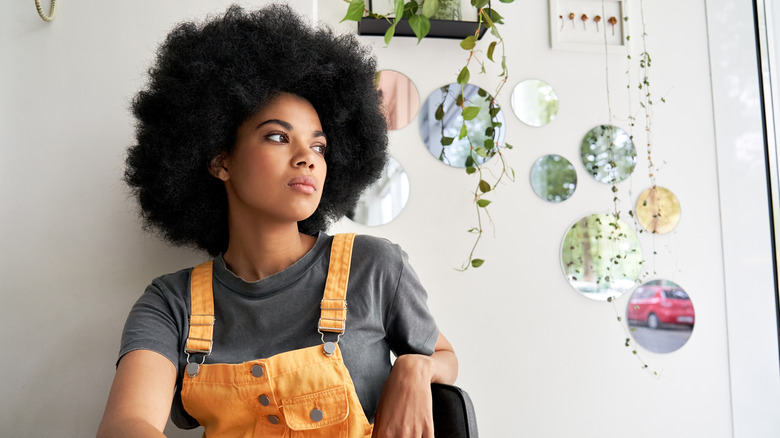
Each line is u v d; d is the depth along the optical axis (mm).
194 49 1151
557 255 1712
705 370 1765
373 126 1301
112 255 1403
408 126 1655
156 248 1417
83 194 1401
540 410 1662
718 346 1775
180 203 1237
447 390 1020
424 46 1685
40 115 1400
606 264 1736
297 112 1108
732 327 1781
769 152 1832
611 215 1753
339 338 1067
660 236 1785
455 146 1668
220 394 1023
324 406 1012
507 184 1694
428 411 970
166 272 1417
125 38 1430
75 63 1414
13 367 1360
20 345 1365
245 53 1119
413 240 1634
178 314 1100
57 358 1371
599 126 1767
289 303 1091
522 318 1674
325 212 1369
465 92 1686
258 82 1099
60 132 1402
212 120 1103
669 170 1800
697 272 1792
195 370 1041
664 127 1808
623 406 1711
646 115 1801
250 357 1056
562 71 1759
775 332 1814
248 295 1099
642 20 1828
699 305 1781
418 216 1641
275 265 1124
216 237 1293
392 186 1630
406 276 1155
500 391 1646
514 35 1739
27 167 1391
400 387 981
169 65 1166
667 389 1738
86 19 1425
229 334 1079
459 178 1668
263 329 1077
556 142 1739
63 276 1386
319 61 1199
